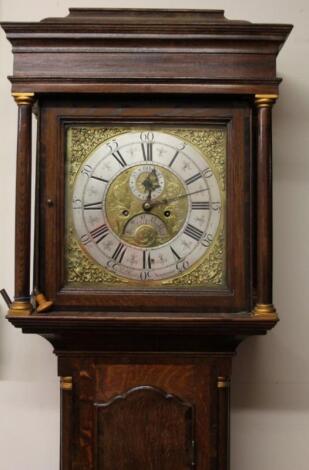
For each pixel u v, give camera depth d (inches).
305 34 66.4
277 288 65.9
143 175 53.6
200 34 51.2
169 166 53.6
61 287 53.2
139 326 51.6
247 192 53.1
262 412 65.7
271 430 65.7
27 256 52.1
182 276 53.4
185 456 54.8
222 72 51.6
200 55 51.8
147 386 54.9
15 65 51.7
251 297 52.9
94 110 53.2
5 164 66.2
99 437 54.9
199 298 52.9
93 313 52.7
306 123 66.2
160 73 51.7
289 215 66.0
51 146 53.1
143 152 53.6
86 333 53.3
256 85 51.5
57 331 52.6
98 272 53.5
